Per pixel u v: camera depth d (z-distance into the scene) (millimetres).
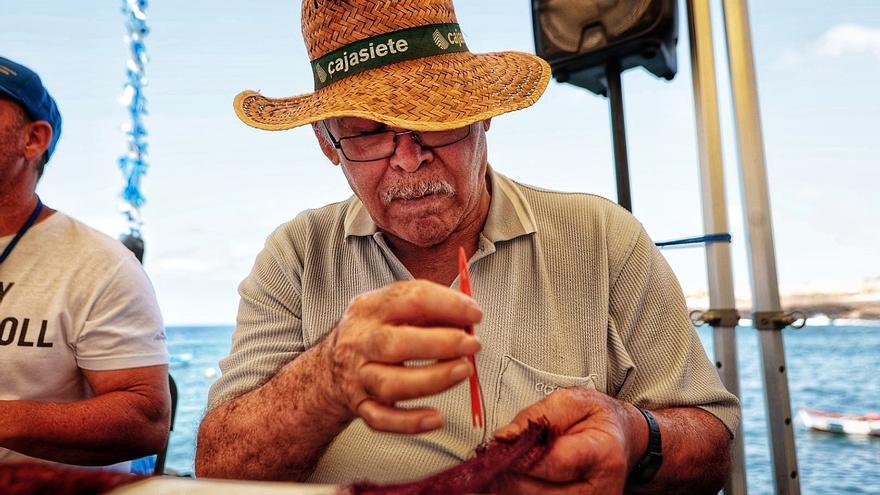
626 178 1904
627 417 848
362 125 1060
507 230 1200
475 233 1219
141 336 1608
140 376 1581
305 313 1235
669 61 1916
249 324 1271
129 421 1481
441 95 1039
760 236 1744
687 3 1892
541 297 1176
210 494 479
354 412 699
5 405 1369
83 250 1610
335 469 1116
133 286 1628
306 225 1324
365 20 1076
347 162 1104
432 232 1089
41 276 1554
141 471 1832
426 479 570
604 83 2080
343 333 640
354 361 613
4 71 1506
